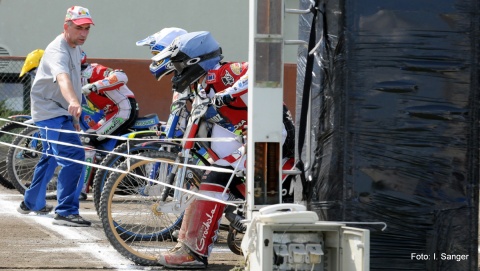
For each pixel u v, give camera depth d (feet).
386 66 26.94
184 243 34.32
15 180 56.08
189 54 33.42
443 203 27.30
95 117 52.49
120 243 35.29
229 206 36.76
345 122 26.99
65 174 44.65
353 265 24.41
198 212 34.06
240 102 33.04
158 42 40.27
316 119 28.48
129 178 36.86
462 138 27.25
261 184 25.95
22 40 123.34
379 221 27.09
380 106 26.99
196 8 128.16
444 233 27.35
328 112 27.53
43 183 48.67
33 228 44.62
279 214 24.25
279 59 25.81
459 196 27.37
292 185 33.14
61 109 44.09
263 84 25.76
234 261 36.83
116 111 52.16
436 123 27.09
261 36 25.70
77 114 40.40
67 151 44.24
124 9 126.41
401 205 27.14
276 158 26.00
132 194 36.94
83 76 52.39
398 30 26.94
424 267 27.32
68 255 37.45
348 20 26.89
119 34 126.52
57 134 43.98
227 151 33.30
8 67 85.20
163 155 35.83
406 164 27.07
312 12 28.09
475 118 27.22
